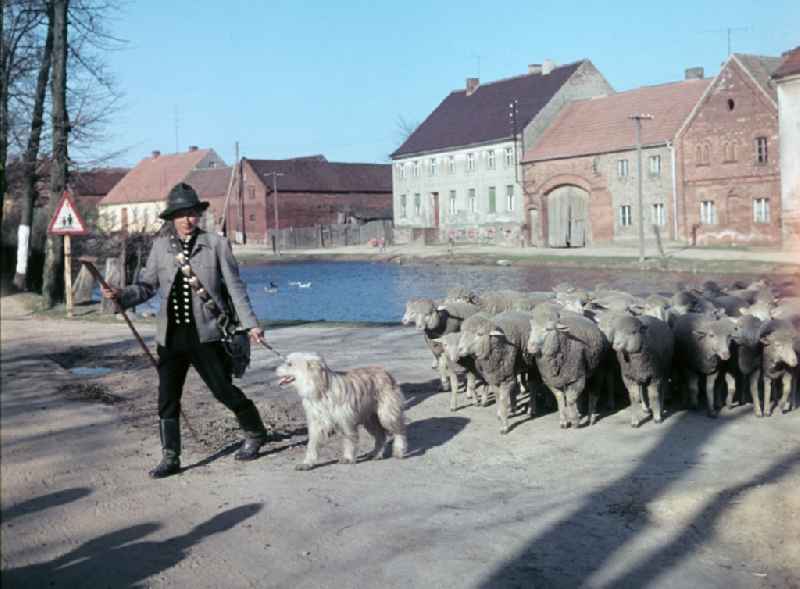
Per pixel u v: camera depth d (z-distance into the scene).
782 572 6.00
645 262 44.62
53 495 7.55
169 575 5.98
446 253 61.47
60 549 6.38
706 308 13.59
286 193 90.44
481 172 74.69
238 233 92.75
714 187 54.66
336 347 16.73
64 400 11.31
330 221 93.19
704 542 6.54
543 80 74.12
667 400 11.68
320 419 8.43
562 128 68.25
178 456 8.40
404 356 15.52
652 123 60.31
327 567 6.14
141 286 8.45
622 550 6.41
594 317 12.76
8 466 8.22
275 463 8.75
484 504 7.44
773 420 10.41
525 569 6.09
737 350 10.86
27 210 27.08
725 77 53.50
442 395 12.20
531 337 9.73
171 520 7.05
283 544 6.55
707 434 9.74
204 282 8.39
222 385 8.61
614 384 11.60
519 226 70.19
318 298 37.59
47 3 24.23
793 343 10.51
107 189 114.81
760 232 52.16
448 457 8.99
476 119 77.38
